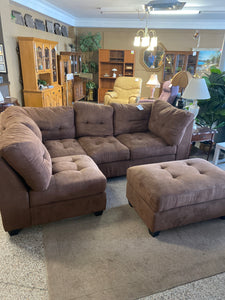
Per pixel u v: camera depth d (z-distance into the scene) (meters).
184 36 7.41
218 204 1.96
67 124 2.86
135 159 2.74
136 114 3.18
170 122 2.84
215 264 1.63
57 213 1.89
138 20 7.27
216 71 3.60
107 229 1.94
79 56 7.50
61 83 6.28
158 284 1.46
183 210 1.84
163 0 4.38
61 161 2.18
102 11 6.02
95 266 1.58
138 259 1.65
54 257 1.64
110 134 3.08
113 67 7.81
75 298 1.36
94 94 8.30
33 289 1.41
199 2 4.85
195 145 4.05
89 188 1.92
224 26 7.11
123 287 1.43
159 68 7.74
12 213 1.74
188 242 1.83
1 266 1.56
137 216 2.13
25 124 2.05
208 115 3.61
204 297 1.39
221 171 2.06
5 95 4.36
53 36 6.16
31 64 4.62
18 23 4.73
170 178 1.91
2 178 1.62
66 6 5.54
